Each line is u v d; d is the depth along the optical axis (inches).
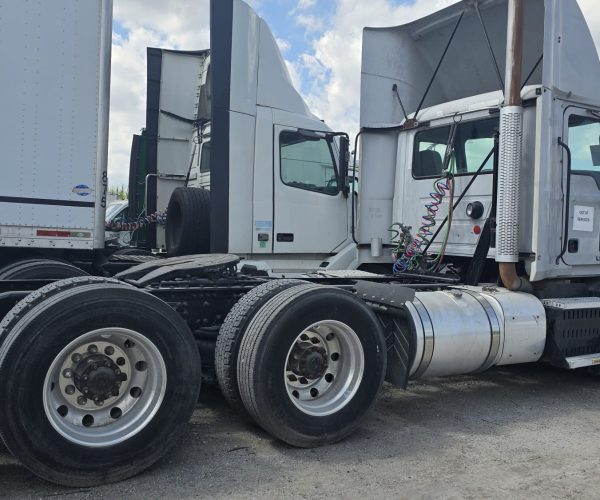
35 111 191.8
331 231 268.5
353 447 153.9
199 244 261.9
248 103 245.3
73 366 128.0
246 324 149.9
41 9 191.3
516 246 205.3
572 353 211.3
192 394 136.6
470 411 190.5
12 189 189.6
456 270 236.2
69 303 122.6
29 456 117.3
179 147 358.0
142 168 359.6
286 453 147.9
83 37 197.6
